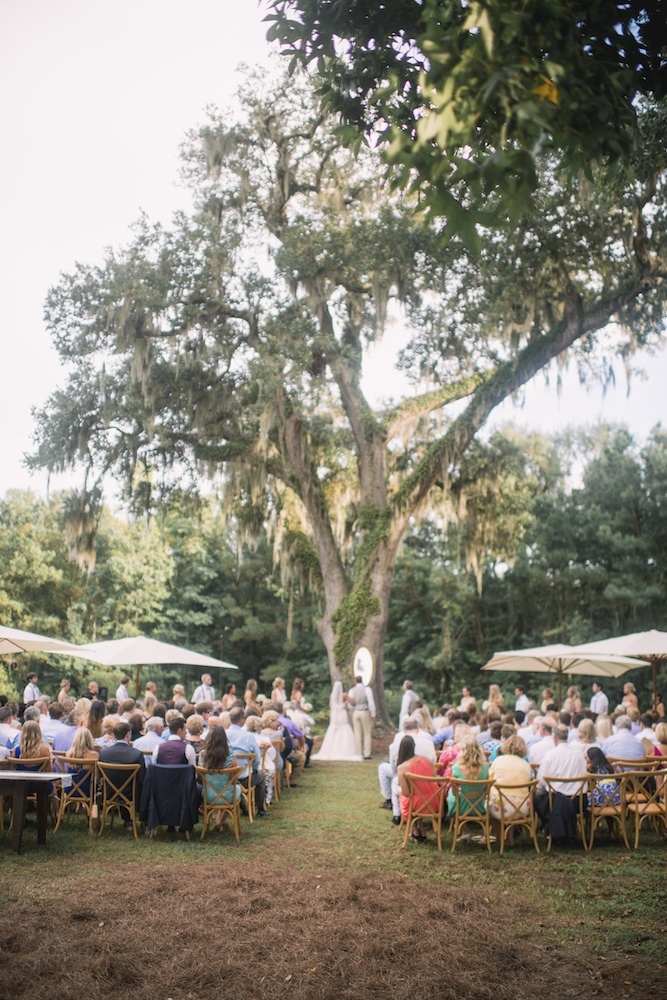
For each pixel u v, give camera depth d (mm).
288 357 22391
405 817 9836
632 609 36062
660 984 5582
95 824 10719
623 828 9617
